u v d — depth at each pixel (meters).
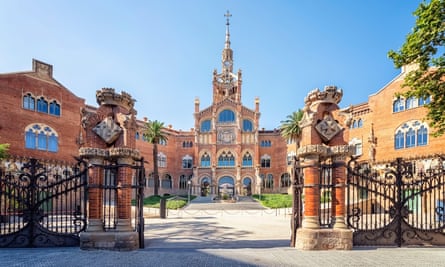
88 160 11.16
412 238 11.35
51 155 37.53
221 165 63.47
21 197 11.26
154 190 55.81
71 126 40.09
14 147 34.38
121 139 11.25
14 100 35.00
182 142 65.88
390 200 11.57
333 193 11.18
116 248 10.60
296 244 11.22
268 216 28.25
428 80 15.05
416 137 33.72
